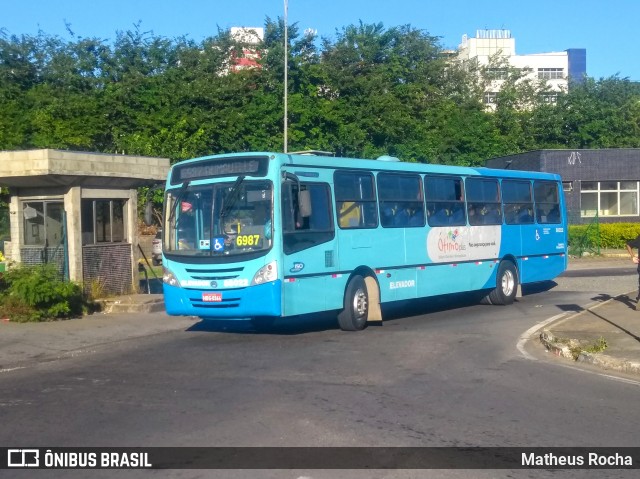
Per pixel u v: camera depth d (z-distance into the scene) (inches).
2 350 518.0
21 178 677.3
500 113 2151.8
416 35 2090.3
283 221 526.9
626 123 2164.1
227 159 542.3
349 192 593.3
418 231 658.8
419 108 1919.3
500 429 316.8
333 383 403.2
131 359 480.7
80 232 709.3
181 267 544.1
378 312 610.5
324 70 1756.9
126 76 1663.4
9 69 1777.8
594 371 443.2
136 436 306.0
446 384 403.2
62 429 317.7
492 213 757.3
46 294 633.0
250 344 532.1
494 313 709.9
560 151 1626.5
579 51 4867.1
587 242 1393.9
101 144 1574.8
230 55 1841.8
